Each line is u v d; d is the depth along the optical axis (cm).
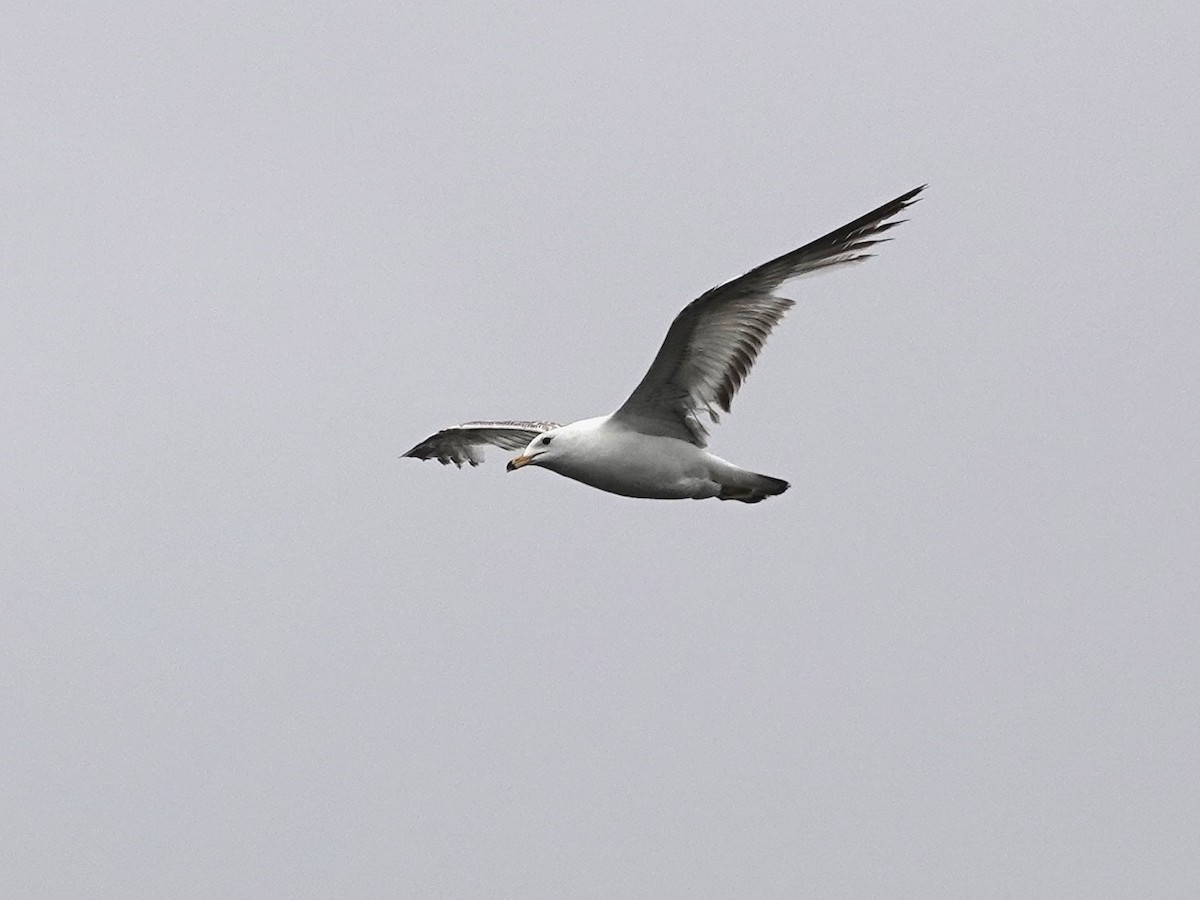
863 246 1581
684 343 1659
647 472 1756
